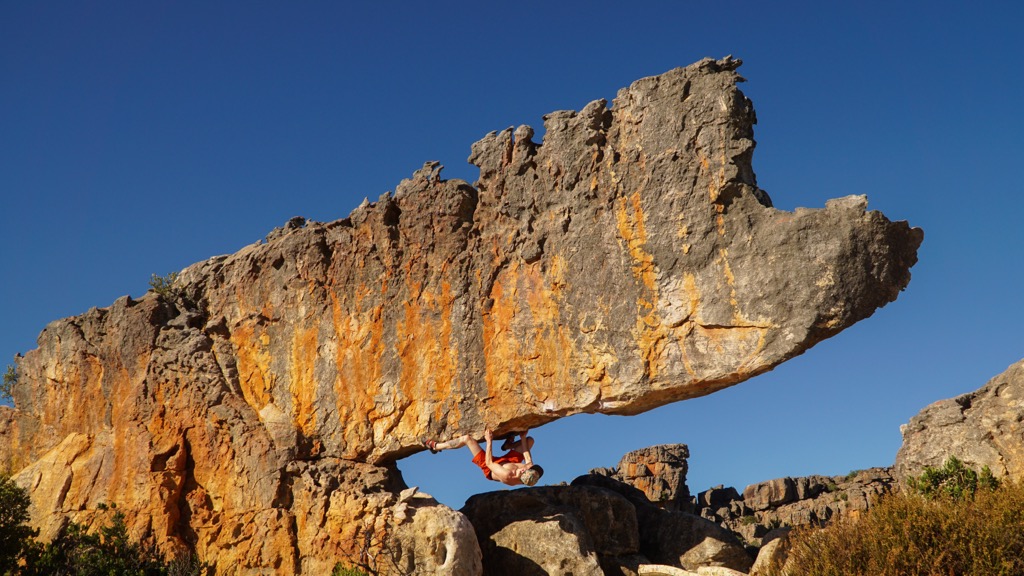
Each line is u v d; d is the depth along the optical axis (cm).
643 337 2852
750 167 2884
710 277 2789
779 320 2664
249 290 3684
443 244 3294
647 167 2933
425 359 3250
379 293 3388
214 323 3703
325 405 3412
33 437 4009
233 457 3484
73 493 3681
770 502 5231
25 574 3250
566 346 2989
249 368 3606
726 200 2825
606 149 3034
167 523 3434
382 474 3278
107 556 3284
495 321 3156
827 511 4566
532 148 3212
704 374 2750
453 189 3309
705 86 2902
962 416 3169
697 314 2781
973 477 2795
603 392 2897
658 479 5397
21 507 3391
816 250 2662
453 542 3020
